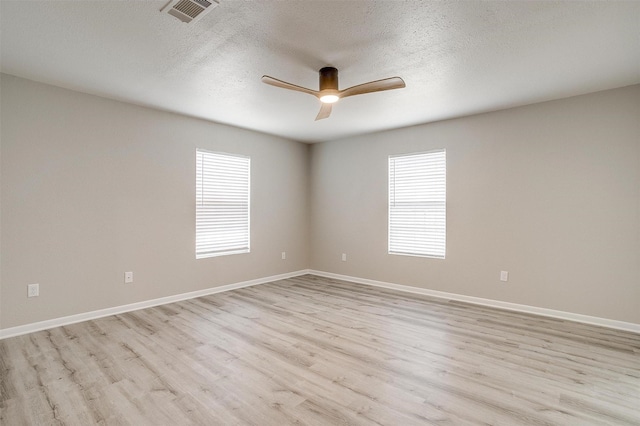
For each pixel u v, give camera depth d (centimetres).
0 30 225
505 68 284
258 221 523
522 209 382
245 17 210
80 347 280
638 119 319
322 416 191
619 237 328
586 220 345
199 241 448
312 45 246
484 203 409
